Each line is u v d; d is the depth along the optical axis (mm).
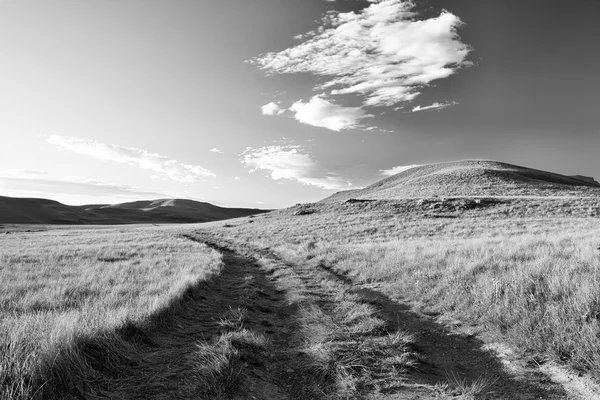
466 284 8672
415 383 4504
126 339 5664
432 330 6734
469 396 4109
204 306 8984
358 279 12156
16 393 3557
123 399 3963
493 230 27484
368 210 50656
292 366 5238
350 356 5148
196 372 4590
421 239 24453
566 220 30969
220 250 26938
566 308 5887
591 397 3998
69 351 4430
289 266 16266
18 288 10195
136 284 10742
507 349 5500
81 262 16516
